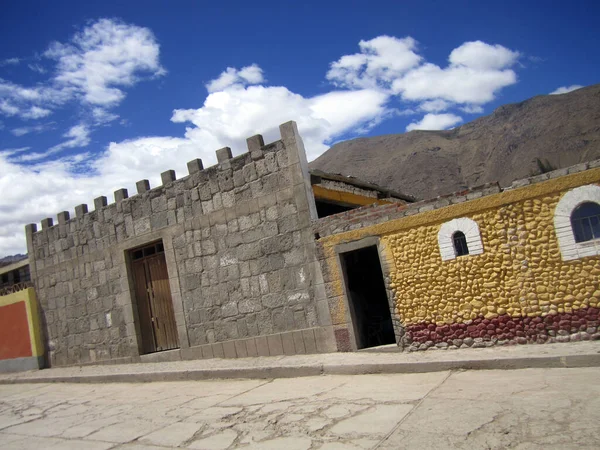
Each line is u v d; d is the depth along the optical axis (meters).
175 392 9.12
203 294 11.56
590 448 3.90
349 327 9.55
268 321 10.55
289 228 10.27
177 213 12.03
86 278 14.06
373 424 5.39
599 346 6.85
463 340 8.31
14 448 6.54
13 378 14.02
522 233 7.79
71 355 14.44
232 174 11.10
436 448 4.44
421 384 6.90
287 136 10.33
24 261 17.30
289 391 7.75
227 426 6.18
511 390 5.84
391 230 8.99
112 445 6.03
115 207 13.33
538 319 7.69
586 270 7.34
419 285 8.72
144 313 13.08
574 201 7.39
